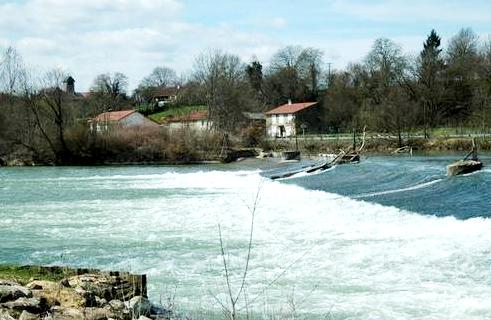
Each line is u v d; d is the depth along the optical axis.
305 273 14.73
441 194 26.44
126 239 20.75
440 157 56.09
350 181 36.91
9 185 44.84
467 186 27.17
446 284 13.14
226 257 17.00
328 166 49.88
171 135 76.88
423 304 11.91
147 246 19.30
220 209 27.86
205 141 76.50
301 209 26.06
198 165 70.94
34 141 74.00
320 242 18.31
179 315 11.57
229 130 93.94
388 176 36.12
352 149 64.69
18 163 72.75
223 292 13.45
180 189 39.22
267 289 13.53
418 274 14.02
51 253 18.78
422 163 44.59
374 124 93.06
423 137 79.19
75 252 18.81
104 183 45.56
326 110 119.81
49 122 74.75
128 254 18.17
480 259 14.98
